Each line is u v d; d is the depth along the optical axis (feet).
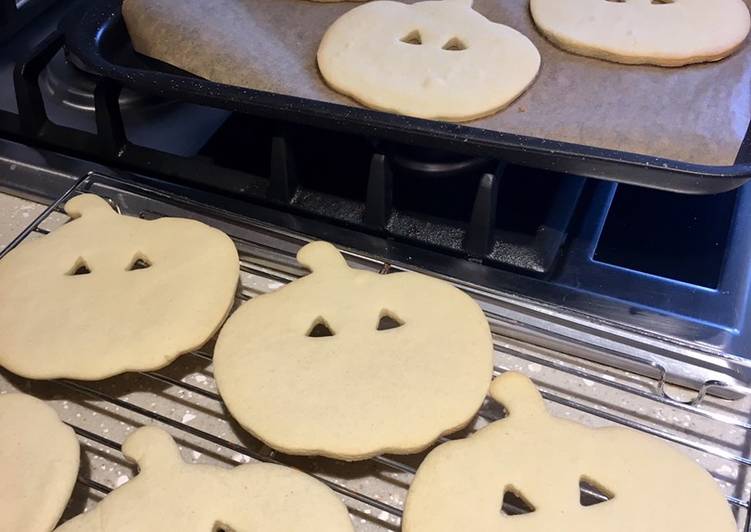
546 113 0.88
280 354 0.71
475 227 0.81
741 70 0.92
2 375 0.76
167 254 0.81
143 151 0.95
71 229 0.84
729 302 0.79
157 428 0.67
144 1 0.99
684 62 0.92
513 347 0.78
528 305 0.79
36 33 1.25
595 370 0.76
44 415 0.68
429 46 0.95
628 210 0.97
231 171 0.94
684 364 0.74
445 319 0.73
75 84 1.16
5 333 0.74
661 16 0.96
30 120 0.97
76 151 0.97
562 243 0.86
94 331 0.74
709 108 0.87
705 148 0.82
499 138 0.75
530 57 0.93
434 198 0.90
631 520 0.60
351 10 1.01
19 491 0.63
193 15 0.99
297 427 0.66
